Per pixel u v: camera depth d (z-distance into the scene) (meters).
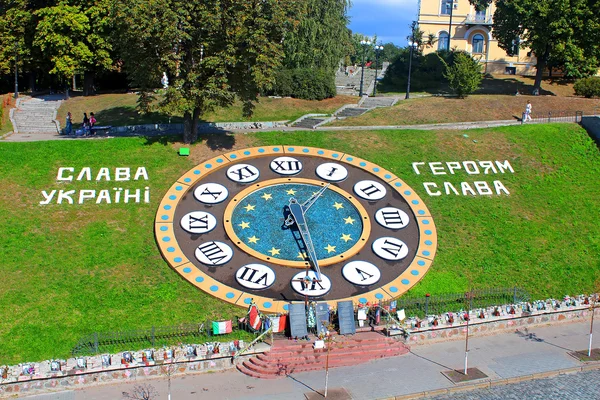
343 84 87.25
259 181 44.06
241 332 33.00
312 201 42.53
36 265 35.56
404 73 87.00
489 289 37.56
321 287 36.22
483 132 52.78
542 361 32.25
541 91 76.69
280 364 30.84
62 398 28.17
